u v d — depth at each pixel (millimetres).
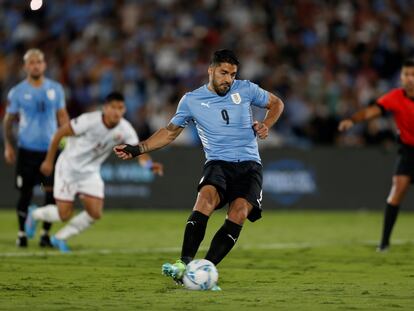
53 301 23953
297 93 77750
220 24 84688
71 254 38188
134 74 77062
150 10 84312
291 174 68438
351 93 79188
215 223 56281
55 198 39688
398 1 89000
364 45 84188
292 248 42062
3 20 83812
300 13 86250
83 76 77125
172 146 66625
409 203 68875
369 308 22969
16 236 46938
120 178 65938
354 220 60812
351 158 69312
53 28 83250
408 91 40094
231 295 25234
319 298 24844
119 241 44938
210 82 27641
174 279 26875
